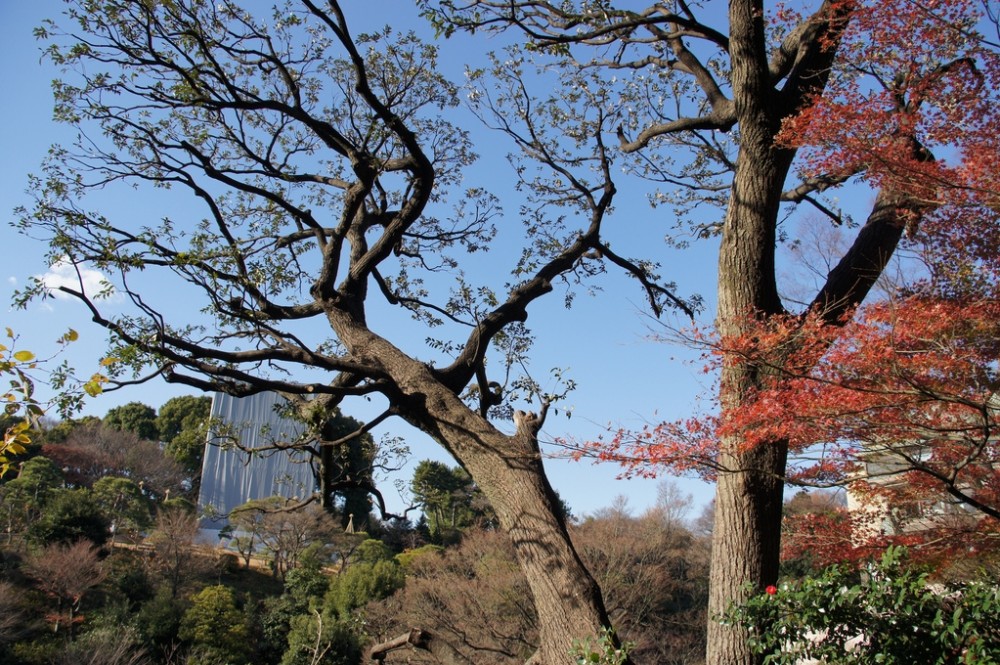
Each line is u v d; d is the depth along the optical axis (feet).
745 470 16.62
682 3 23.00
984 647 13.83
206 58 26.73
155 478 146.41
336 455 29.25
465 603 56.54
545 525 19.51
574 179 30.35
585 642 16.43
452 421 22.27
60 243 22.99
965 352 15.67
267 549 110.93
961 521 21.62
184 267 23.95
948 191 17.13
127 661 71.97
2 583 77.20
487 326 26.05
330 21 23.15
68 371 18.19
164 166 26.55
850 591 15.31
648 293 32.94
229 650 80.28
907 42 17.46
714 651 17.53
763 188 20.36
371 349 25.04
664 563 62.95
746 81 20.81
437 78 30.96
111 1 25.31
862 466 18.30
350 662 71.31
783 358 16.83
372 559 103.96
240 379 21.29
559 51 23.76
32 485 112.68
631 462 16.60
